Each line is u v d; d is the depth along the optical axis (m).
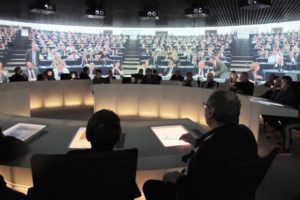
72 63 10.77
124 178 1.12
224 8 6.50
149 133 2.09
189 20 8.51
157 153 1.71
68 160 1.01
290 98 4.02
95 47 10.98
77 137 1.97
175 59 10.95
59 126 2.25
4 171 1.72
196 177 1.14
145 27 10.66
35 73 10.16
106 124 1.19
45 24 10.11
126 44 11.16
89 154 1.04
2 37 9.31
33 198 1.09
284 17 7.62
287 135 3.61
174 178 1.52
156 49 11.09
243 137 1.23
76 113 6.45
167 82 6.89
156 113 5.62
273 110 3.25
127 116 5.75
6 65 9.49
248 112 3.67
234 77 6.57
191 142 1.74
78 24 10.05
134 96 5.71
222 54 10.24
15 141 1.64
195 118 5.11
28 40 9.89
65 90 6.91
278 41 9.12
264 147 3.91
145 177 1.74
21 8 6.88
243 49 9.88
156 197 1.53
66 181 1.05
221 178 1.11
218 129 1.25
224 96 1.29
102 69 11.15
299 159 3.44
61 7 6.77
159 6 6.48
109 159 1.05
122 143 1.85
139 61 11.38
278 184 2.71
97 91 5.68
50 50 10.36
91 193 1.09
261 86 6.10
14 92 4.38
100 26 10.60
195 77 10.76
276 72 9.29
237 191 1.15
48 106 6.64
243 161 1.09
